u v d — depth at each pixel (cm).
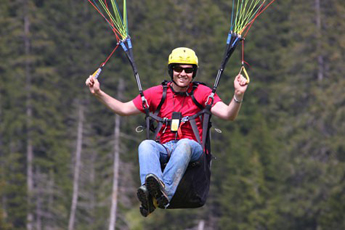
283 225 15738
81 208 15450
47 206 15288
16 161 17012
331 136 17275
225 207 15525
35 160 17050
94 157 16750
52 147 17338
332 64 19562
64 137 18350
